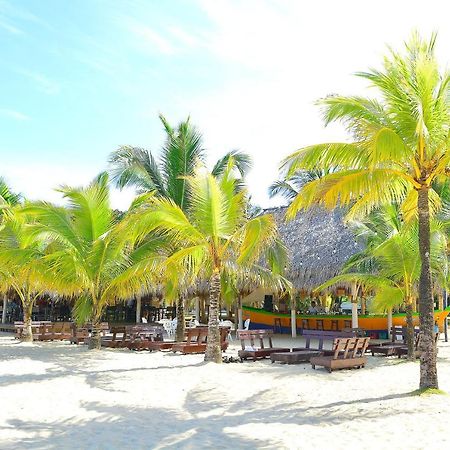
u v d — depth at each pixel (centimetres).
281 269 1569
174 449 623
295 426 723
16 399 894
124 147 1752
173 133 1756
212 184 1304
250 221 1272
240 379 1101
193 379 1098
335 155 940
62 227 1535
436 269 1499
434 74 901
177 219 1278
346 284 2078
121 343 1755
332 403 865
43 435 677
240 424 741
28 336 2014
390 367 1315
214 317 1373
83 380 1088
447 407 803
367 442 640
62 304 2997
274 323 2634
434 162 936
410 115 916
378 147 845
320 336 1497
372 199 1074
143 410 826
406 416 755
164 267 1384
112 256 1545
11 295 3031
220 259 1367
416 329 1752
